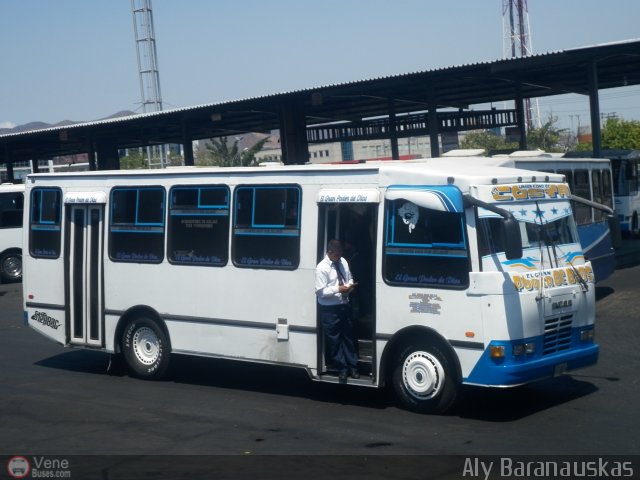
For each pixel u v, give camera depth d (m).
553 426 8.22
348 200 9.27
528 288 8.39
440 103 30.86
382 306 8.99
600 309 15.70
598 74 25.73
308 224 9.69
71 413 9.45
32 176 12.38
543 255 8.91
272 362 10.01
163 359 11.09
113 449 7.90
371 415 8.92
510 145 56.41
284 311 9.88
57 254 12.07
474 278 8.30
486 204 8.27
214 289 10.52
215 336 10.52
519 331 8.23
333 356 9.34
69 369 12.27
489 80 25.17
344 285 9.18
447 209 8.48
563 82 27.47
